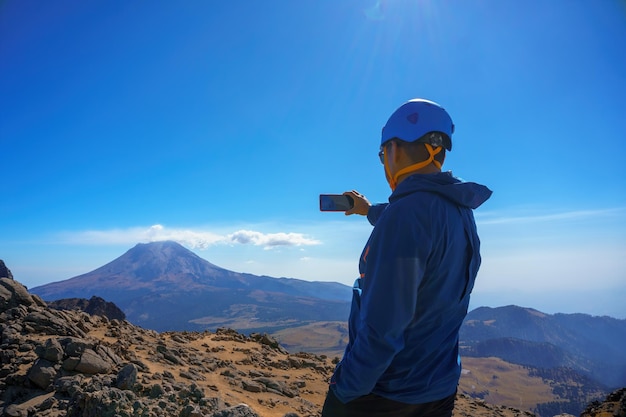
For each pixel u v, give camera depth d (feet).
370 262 3.71
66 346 13.46
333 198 6.25
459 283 3.82
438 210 3.70
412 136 4.00
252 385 16.96
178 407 11.77
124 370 12.72
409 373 3.68
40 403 11.33
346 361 3.72
